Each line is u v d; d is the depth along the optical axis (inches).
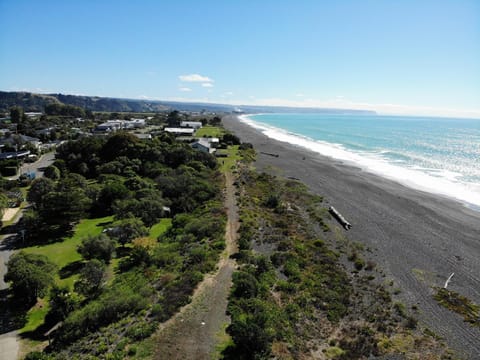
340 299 1090.7
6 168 2810.0
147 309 978.7
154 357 786.8
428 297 1144.2
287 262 1286.9
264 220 1739.7
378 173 3056.1
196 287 1085.1
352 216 1903.3
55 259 1373.0
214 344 832.9
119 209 1740.9
